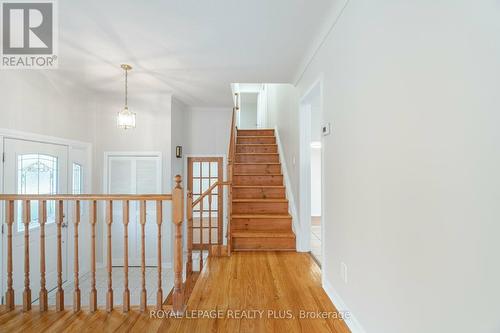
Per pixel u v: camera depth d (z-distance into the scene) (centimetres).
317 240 444
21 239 291
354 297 174
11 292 205
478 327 83
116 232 439
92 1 183
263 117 766
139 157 434
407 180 118
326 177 229
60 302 202
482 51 81
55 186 344
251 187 425
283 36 234
